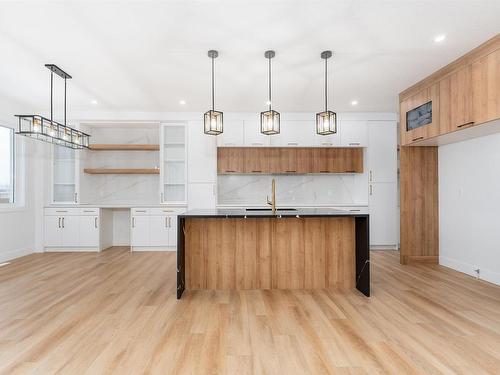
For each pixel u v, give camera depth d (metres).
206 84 4.27
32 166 5.55
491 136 3.81
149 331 2.47
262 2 2.43
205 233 3.57
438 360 2.05
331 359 2.06
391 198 5.85
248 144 5.82
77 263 4.78
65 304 3.06
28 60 3.46
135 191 6.36
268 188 6.35
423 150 4.75
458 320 2.69
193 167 5.83
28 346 2.23
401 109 4.67
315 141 5.83
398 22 2.72
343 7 2.49
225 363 2.02
